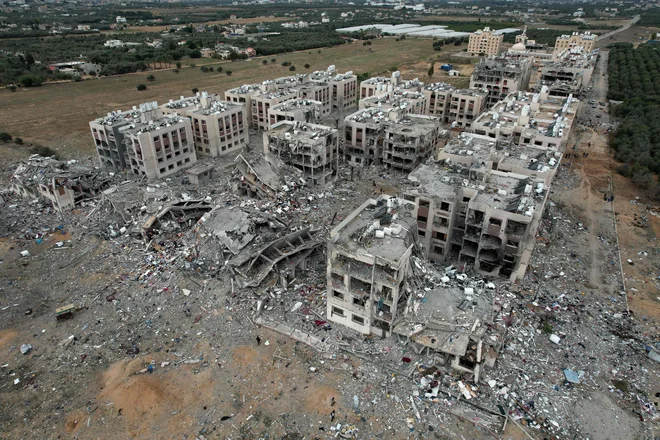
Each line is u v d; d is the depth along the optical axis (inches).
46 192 3277.6
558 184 3838.6
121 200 3157.0
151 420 1736.0
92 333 2151.8
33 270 2600.9
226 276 2487.7
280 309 2284.7
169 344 2085.4
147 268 2593.5
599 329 2207.2
